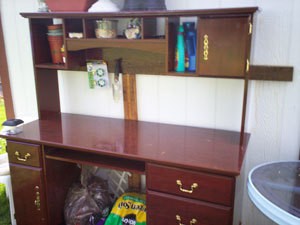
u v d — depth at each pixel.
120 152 1.63
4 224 2.26
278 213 1.24
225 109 1.93
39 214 1.98
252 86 1.84
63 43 1.97
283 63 1.75
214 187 1.47
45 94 2.19
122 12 1.68
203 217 1.53
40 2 1.99
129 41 1.75
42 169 1.89
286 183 1.46
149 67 2.00
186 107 2.02
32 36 1.98
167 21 1.63
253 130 1.90
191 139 1.81
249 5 1.75
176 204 1.57
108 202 2.20
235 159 1.53
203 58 1.62
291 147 1.85
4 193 2.44
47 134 1.90
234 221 1.61
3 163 2.48
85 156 1.85
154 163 1.56
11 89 2.49
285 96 1.79
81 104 2.30
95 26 1.91
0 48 2.42
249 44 1.53
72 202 2.11
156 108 2.10
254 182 1.47
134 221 2.00
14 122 1.91
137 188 2.24
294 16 1.67
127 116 2.18
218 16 1.54
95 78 2.12
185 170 1.51
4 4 2.31
